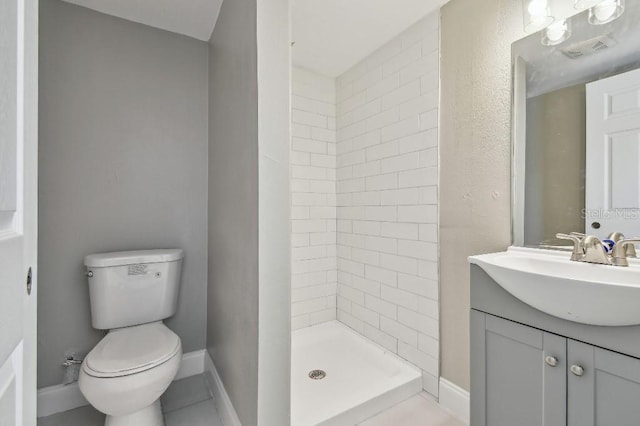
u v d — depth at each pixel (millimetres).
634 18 1054
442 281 1697
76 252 1693
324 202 2531
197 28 1949
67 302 1667
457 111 1611
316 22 1844
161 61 1943
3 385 455
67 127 1674
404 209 1940
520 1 1352
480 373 1143
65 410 1627
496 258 1199
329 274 2553
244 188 1306
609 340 818
